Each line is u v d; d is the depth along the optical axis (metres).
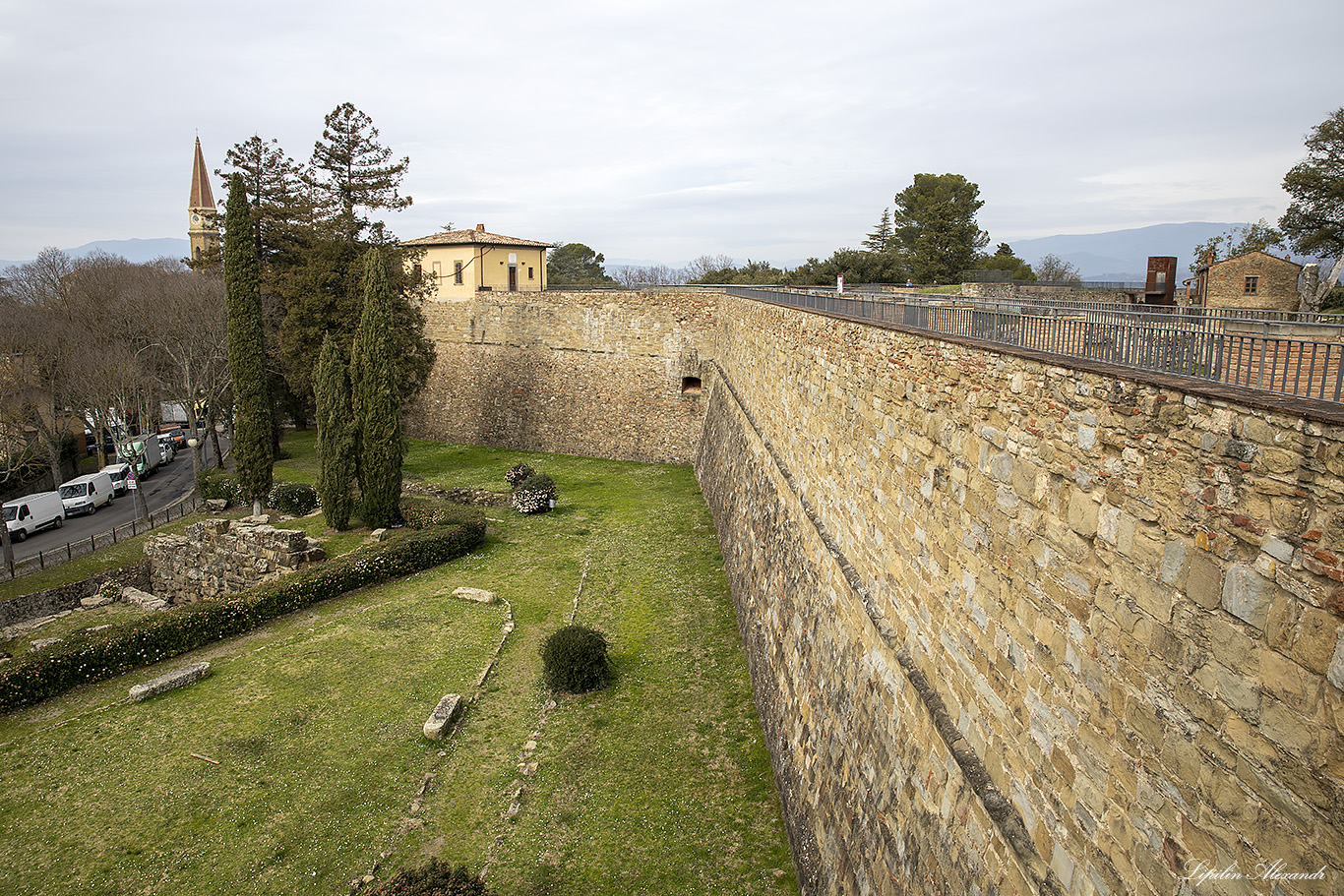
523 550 26.75
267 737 15.68
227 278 30.81
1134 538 4.92
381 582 23.83
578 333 43.12
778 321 19.53
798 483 15.91
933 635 8.19
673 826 12.77
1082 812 5.30
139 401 42.72
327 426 27.80
